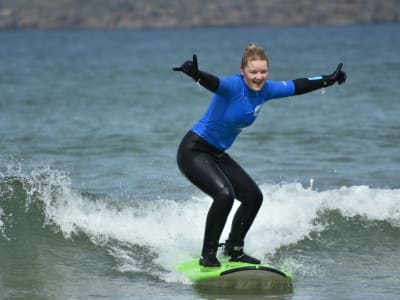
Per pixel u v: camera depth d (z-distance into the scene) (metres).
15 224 25.92
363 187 29.44
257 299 20.53
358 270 23.62
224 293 21.00
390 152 41.16
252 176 35.19
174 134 46.88
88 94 75.81
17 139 44.09
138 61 156.38
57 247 24.83
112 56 182.62
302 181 34.41
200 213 27.16
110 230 25.88
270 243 25.59
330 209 27.89
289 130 48.00
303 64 132.12
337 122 51.41
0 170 35.06
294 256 24.80
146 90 79.81
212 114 21.05
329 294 21.11
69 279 22.30
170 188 32.34
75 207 26.77
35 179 28.31
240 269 21.34
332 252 25.30
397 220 27.61
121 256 24.31
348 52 171.00
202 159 21.20
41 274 22.72
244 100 20.64
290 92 21.42
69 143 43.09
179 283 21.84
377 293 21.28
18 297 20.53
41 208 26.64
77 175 34.81
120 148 41.62
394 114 55.00
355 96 67.19
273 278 21.73
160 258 24.08
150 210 27.12
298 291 21.33
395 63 121.50
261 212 27.44
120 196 30.83
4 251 24.36
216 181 20.97
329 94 68.69
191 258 23.75
